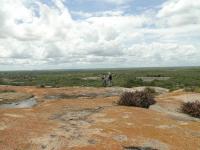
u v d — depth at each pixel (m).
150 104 17.88
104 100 19.77
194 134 11.19
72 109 15.57
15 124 10.93
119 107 16.03
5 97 26.53
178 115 15.55
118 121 12.29
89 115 13.73
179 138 10.38
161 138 10.16
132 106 17.45
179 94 24.97
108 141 9.40
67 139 9.44
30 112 14.33
